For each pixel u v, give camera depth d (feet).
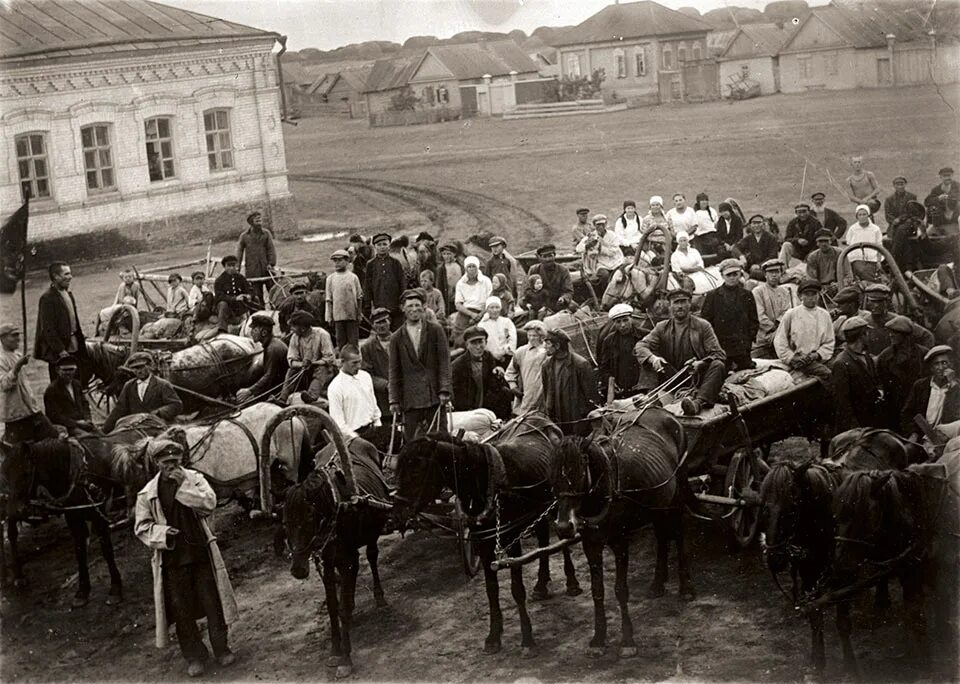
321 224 124.36
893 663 29.96
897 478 29.81
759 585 35.17
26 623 37.22
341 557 32.83
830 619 32.91
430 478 31.24
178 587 32.86
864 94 172.14
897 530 29.58
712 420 35.58
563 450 30.71
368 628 34.86
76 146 106.42
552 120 203.62
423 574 38.58
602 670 30.81
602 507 31.24
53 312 49.98
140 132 110.93
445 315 56.85
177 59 112.47
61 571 41.29
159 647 32.99
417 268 61.77
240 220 119.34
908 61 164.86
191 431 39.81
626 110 205.05
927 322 47.96
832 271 53.88
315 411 33.99
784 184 114.21
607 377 41.78
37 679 33.55
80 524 38.01
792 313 41.47
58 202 105.50
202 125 115.55
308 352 45.32
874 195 71.56
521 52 227.61
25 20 105.60
